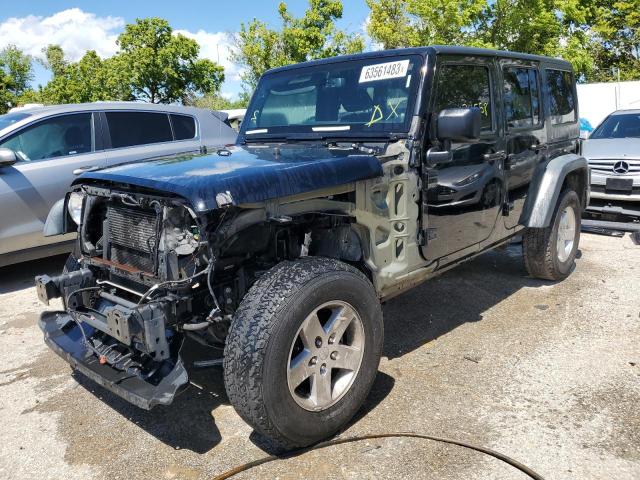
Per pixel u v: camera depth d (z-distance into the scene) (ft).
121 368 9.35
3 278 21.01
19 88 128.36
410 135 11.12
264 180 8.78
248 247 9.52
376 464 8.87
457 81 12.31
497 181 13.79
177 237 8.79
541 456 8.96
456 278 18.28
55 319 11.30
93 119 21.15
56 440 10.06
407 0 52.34
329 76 12.93
